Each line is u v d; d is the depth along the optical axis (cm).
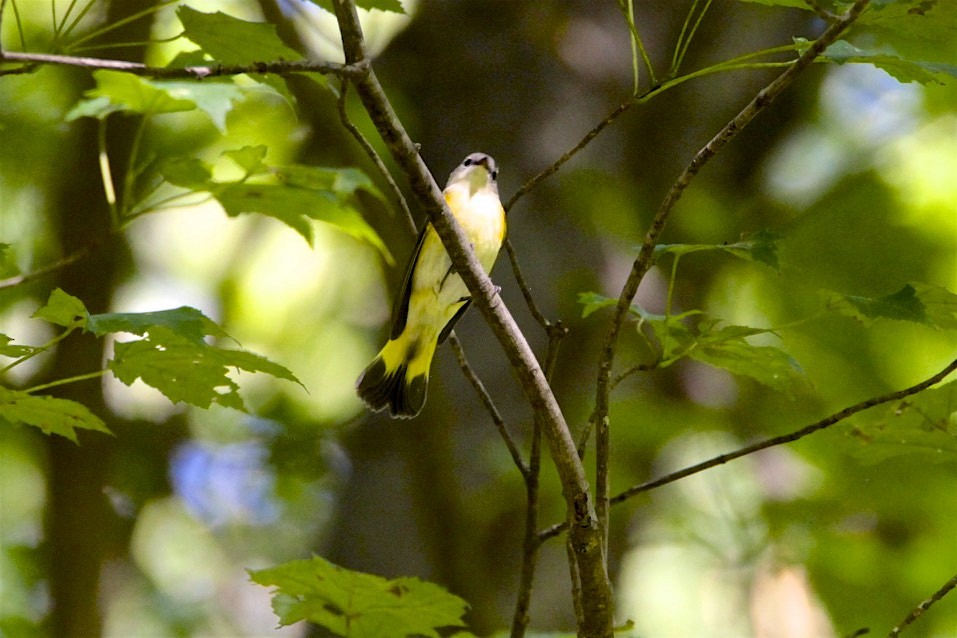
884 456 591
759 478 1303
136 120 1135
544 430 467
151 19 1018
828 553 1277
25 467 1370
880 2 440
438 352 1005
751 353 530
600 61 1111
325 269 1600
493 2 1090
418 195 452
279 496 1344
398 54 1091
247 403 1401
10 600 1214
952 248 1407
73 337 1109
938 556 1280
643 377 1178
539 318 529
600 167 1094
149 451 1269
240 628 1518
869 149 1429
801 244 1391
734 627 1403
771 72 1216
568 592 969
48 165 1247
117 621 1412
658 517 1298
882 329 1370
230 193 655
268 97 1198
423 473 930
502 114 1069
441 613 525
